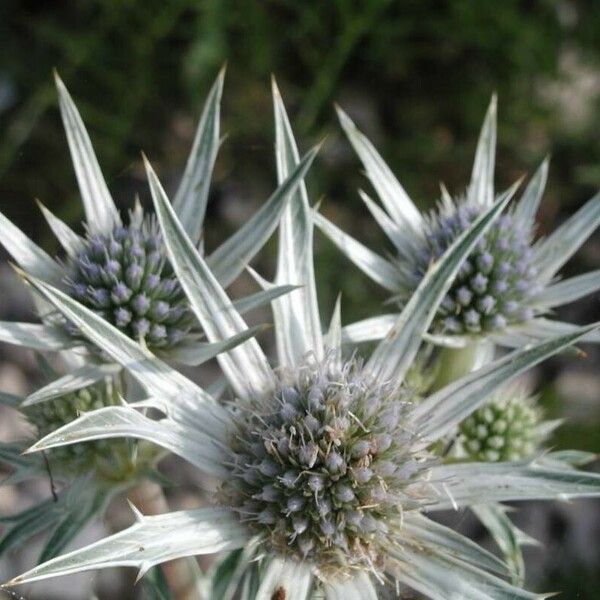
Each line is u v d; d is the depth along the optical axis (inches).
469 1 12.6
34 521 7.2
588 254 12.7
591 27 13.1
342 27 12.7
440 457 6.5
